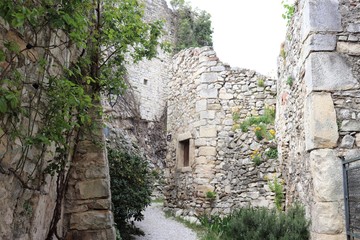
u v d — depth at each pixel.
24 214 2.49
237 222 5.07
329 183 3.57
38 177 2.70
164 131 17.38
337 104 3.74
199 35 19.34
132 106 15.98
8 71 2.06
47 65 2.67
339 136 3.68
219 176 7.82
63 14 2.43
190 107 8.66
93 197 3.81
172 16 19.36
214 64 8.38
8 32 2.13
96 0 4.05
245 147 7.79
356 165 3.54
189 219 7.46
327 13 3.94
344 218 3.49
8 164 2.19
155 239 5.98
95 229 3.74
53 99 2.54
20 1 2.00
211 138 8.02
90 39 4.02
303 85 4.34
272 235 4.32
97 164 3.88
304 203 4.43
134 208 5.58
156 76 18.09
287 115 5.95
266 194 7.24
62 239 3.38
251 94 8.13
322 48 3.85
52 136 2.48
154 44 4.55
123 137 9.43
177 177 8.84
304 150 4.39
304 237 4.06
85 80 3.69
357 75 3.79
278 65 7.20
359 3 3.95
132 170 5.72
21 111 2.15
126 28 4.22
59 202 3.11
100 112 3.74
